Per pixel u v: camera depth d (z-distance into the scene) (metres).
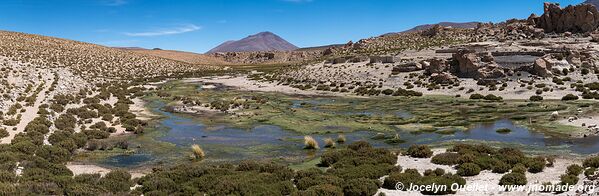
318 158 30.70
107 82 89.06
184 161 30.78
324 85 83.00
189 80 106.44
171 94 77.06
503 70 72.56
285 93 77.12
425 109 53.97
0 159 26.50
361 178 21.84
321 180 22.05
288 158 31.09
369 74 87.44
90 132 39.09
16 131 36.56
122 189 22.66
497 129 39.03
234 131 42.59
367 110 55.22
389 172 24.53
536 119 42.56
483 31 131.88
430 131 39.78
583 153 28.14
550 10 109.44
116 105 59.97
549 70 69.69
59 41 140.75
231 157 31.89
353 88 77.81
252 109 57.47
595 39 91.19
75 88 70.62
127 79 101.25
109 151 33.91
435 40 140.50
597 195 17.45
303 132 41.38
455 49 99.75
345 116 50.66
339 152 29.27
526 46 92.69
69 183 22.86
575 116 42.22
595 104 49.59
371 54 117.31
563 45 89.12
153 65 137.75
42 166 26.47
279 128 43.78
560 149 29.77
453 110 52.03
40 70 80.81
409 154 29.86
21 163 26.67
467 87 68.31
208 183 22.38
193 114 54.19
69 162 30.48
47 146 31.53
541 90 61.16
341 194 19.97
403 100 63.09
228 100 67.25
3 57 85.25
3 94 51.75
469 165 24.27
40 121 39.53
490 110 50.41
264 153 32.91
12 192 19.70
